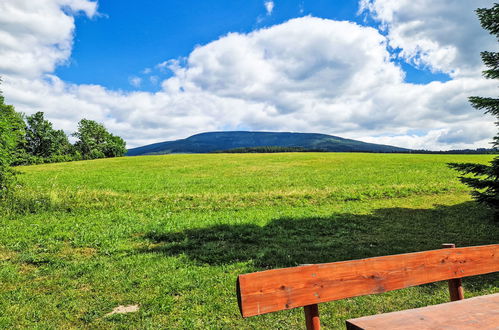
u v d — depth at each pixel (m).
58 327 5.22
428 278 3.23
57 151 88.25
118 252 9.48
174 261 8.52
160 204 18.06
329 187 24.16
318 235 11.59
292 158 56.22
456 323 2.54
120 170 39.94
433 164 42.84
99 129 102.69
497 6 11.05
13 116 18.38
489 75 11.16
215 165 45.09
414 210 16.42
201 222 13.42
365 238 11.17
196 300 6.14
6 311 5.75
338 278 2.76
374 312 5.62
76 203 17.41
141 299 6.21
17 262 8.63
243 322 5.33
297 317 5.49
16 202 15.98
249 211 16.25
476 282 7.04
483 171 11.37
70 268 8.09
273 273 2.50
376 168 39.06
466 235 11.64
